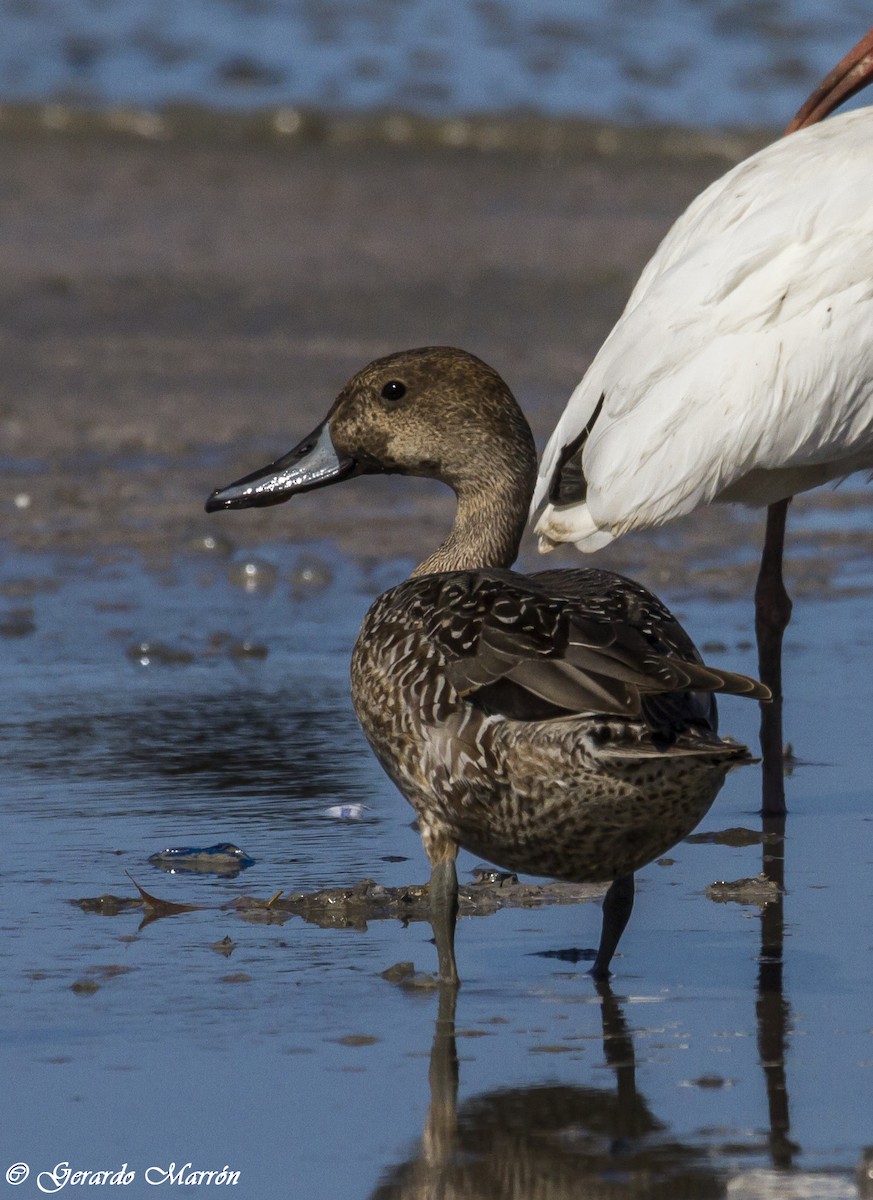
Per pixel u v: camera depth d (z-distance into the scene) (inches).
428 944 374.9
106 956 365.7
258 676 569.6
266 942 374.3
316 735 512.4
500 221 1391.5
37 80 1797.5
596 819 327.0
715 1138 291.9
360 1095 306.5
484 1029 331.9
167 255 1307.8
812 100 565.9
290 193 1491.1
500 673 329.1
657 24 1952.5
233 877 411.2
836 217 451.5
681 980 355.3
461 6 2038.6
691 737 314.3
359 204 1455.5
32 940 374.0
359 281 1227.2
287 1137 293.4
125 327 1125.7
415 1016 338.0
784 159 468.1
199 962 362.9
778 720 458.9
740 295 447.2
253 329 1117.1
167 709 535.5
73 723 522.6
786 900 399.5
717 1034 329.7
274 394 971.9
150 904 392.8
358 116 1685.5
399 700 348.2
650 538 743.7
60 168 1567.4
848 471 465.7
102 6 2059.5
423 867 418.6
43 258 1298.0
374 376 415.2
